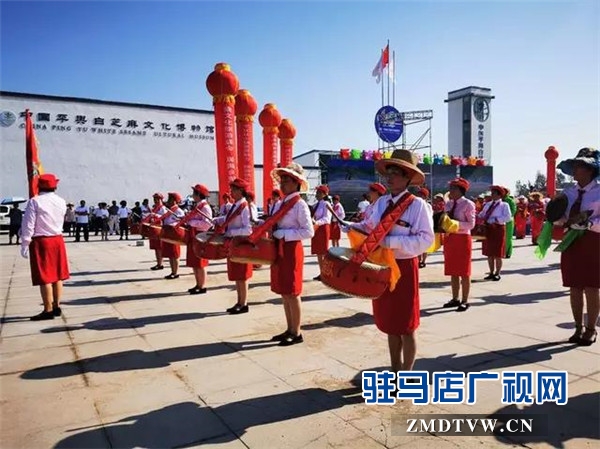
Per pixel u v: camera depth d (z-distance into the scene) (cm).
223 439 290
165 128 2755
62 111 2481
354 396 349
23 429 307
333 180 2950
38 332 537
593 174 443
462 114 4247
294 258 469
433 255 1264
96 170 2573
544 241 480
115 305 675
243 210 602
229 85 1259
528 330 511
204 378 389
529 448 274
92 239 2091
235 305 627
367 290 315
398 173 331
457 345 461
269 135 1656
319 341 484
